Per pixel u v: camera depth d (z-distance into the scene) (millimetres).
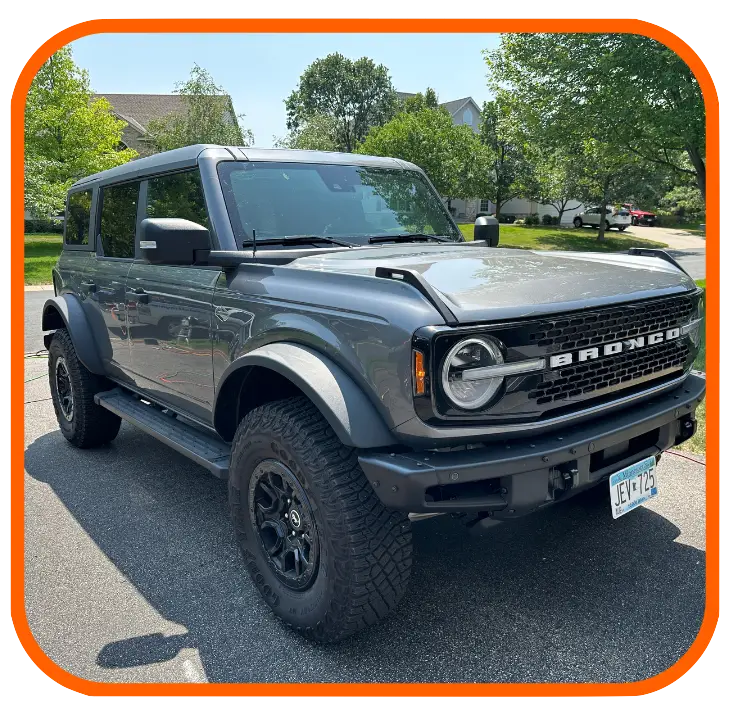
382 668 2445
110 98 42000
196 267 3398
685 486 3965
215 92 26969
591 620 2709
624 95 10211
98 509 3887
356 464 2408
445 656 2504
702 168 11320
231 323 3033
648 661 2451
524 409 2314
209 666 2475
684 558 3174
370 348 2320
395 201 3941
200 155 3455
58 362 4969
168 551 3385
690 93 9117
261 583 2809
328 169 3775
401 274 2373
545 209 48344
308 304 2627
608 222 39969
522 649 2537
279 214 3404
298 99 58438
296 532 2629
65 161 24703
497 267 2854
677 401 2840
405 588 2447
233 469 2826
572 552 3254
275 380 2992
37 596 2975
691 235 40219
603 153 12102
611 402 2572
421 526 3570
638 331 2654
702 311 3189
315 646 2588
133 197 4129
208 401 3332
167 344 3627
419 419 2213
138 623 2760
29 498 4047
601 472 2555
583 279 2703
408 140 26016
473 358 2232
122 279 4070
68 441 5070
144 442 5152
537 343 2311
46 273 19547
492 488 2348
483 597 2889
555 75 11500
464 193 29609
